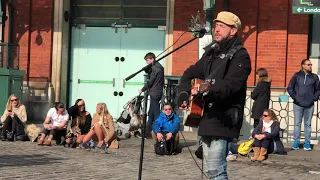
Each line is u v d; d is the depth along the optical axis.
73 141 10.45
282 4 12.89
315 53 13.00
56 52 14.12
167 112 9.98
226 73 4.35
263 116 9.58
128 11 14.52
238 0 13.05
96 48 14.68
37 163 8.27
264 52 12.95
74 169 7.87
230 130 4.42
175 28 13.40
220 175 4.46
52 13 14.12
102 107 10.41
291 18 12.87
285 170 8.66
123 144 10.77
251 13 12.99
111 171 7.85
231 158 9.42
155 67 10.85
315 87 10.36
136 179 7.25
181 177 7.60
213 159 4.46
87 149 10.27
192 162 9.09
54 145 10.81
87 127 10.83
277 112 11.96
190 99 4.48
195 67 4.68
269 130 9.44
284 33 12.87
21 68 14.14
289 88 10.41
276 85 12.91
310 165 9.03
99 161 8.79
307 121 10.36
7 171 7.39
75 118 10.85
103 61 14.66
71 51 14.73
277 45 12.90
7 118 11.31
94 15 14.66
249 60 4.39
